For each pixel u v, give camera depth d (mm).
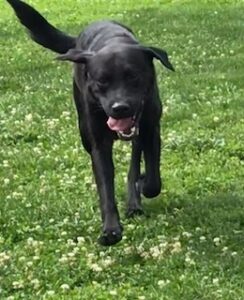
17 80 6359
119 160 4320
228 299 2869
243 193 3842
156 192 3512
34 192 3979
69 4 10836
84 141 3463
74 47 3816
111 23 3602
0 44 8156
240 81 5855
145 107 3305
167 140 4527
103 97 3152
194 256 3193
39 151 4574
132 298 2941
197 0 10148
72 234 3514
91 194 3908
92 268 3152
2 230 3617
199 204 3705
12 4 3811
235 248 3279
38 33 3850
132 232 3479
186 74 6156
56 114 5273
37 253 3326
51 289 3051
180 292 2924
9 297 3000
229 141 4477
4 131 4973
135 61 3156
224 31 7855
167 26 8359
